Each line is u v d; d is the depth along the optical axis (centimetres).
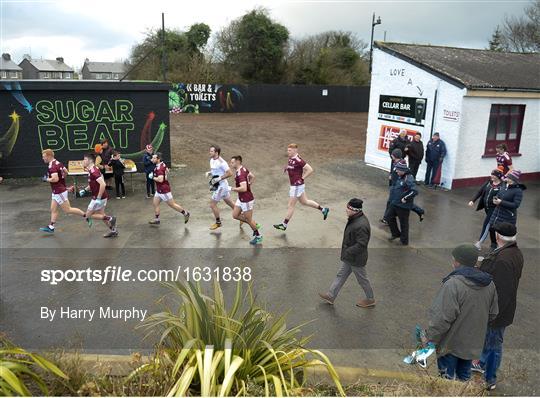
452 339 441
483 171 1430
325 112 3644
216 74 3797
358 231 635
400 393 419
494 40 3984
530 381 508
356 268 648
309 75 4091
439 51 1675
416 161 1351
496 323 478
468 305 430
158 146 1532
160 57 3753
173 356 415
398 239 959
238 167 863
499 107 1427
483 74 1452
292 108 3566
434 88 1408
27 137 1403
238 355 405
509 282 476
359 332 602
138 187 1341
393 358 545
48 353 443
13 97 1371
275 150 2006
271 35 3909
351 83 4225
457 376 468
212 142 2152
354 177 1509
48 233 954
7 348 400
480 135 1394
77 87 1405
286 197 1261
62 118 1418
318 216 1094
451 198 1288
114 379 420
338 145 2178
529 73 1594
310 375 484
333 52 4194
